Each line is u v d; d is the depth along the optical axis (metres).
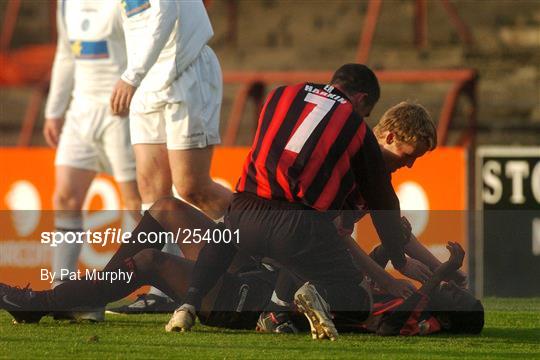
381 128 16.19
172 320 15.61
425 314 15.81
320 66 46.56
